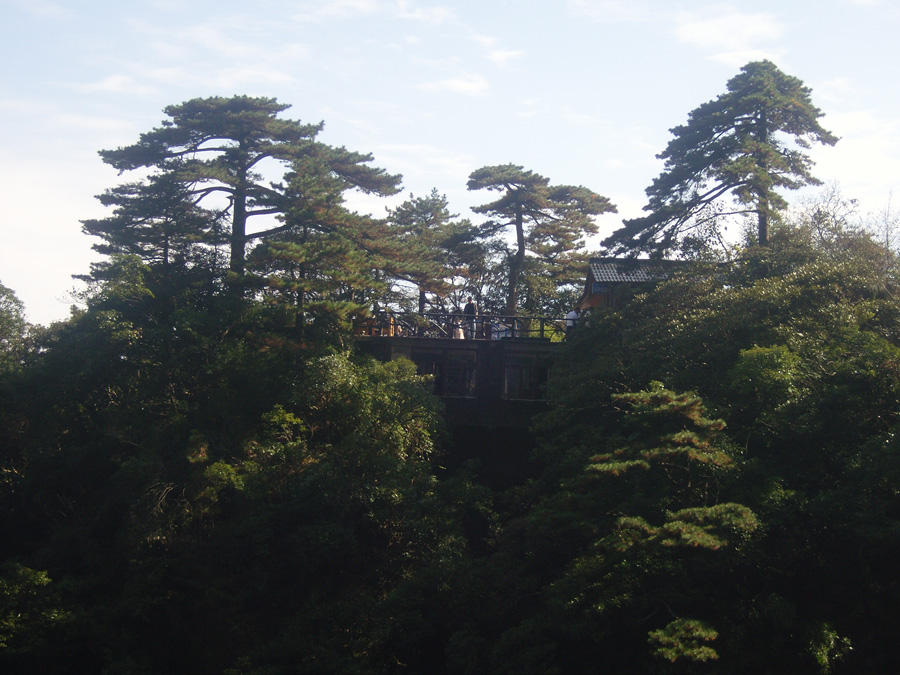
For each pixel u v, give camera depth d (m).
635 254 32.88
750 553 18.34
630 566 19.11
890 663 18.14
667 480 19.50
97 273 38.81
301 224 33.44
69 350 30.91
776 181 30.98
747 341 24.06
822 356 21.56
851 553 18.81
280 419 28.17
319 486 26.28
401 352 35.88
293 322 32.66
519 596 23.02
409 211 63.19
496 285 57.28
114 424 29.28
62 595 25.36
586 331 31.42
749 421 21.64
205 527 26.77
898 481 17.73
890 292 25.27
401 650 24.09
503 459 34.94
